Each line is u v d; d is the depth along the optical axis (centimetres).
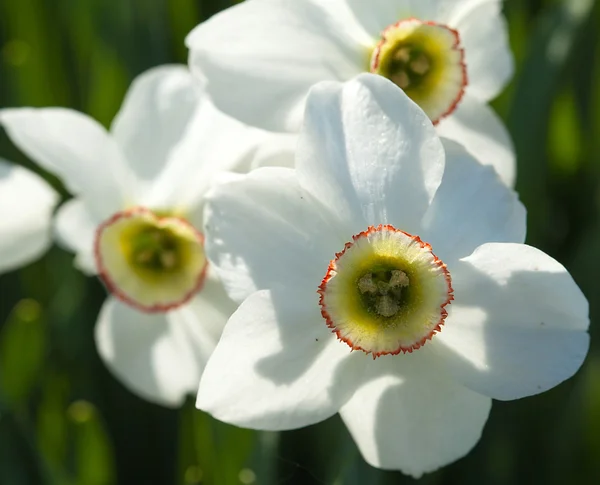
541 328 25
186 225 30
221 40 27
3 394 30
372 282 26
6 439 30
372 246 26
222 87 27
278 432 29
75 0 33
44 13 33
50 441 31
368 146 26
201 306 31
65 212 31
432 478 30
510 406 31
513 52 32
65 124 30
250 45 27
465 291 26
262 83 27
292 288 26
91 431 30
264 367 26
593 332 31
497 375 26
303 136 26
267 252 26
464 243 26
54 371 32
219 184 26
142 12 32
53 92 33
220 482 29
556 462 31
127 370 31
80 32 33
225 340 26
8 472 30
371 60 28
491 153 29
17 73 32
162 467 32
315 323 26
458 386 26
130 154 30
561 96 32
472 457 31
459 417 26
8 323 33
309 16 27
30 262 33
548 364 25
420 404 26
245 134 29
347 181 26
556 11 31
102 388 32
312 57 28
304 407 26
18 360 31
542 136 31
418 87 28
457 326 26
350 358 26
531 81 31
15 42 33
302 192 26
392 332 26
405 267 26
